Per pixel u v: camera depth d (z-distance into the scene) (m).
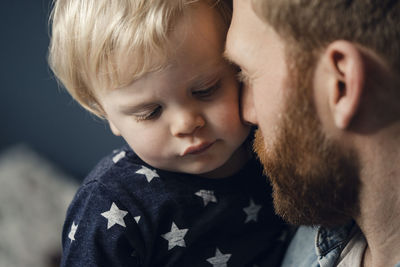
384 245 0.75
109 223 0.86
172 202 0.87
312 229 0.90
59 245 2.11
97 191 0.87
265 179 0.92
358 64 0.63
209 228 0.89
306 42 0.66
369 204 0.73
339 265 0.83
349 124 0.67
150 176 0.87
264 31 0.70
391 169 0.69
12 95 2.48
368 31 0.63
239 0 0.73
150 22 0.73
